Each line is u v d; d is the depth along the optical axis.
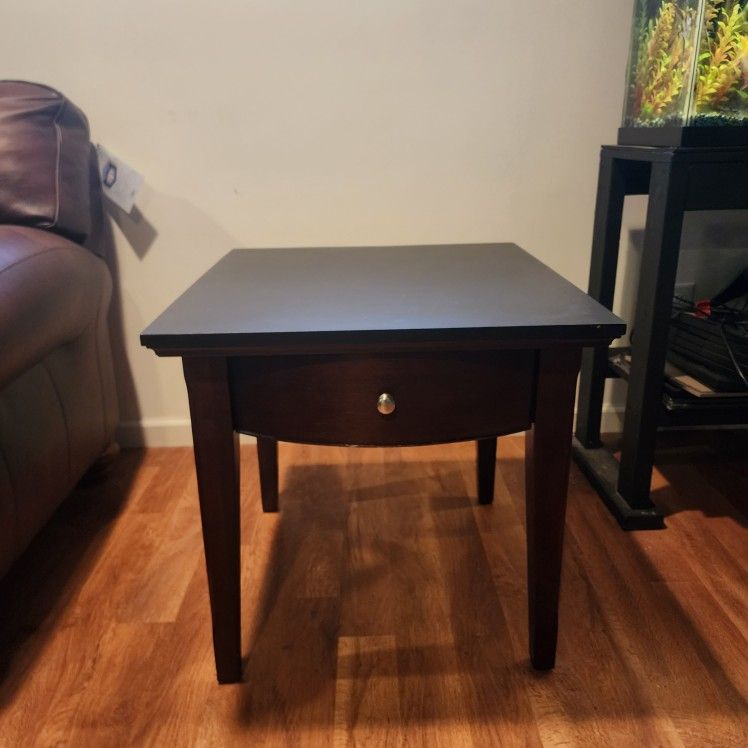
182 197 1.37
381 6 1.26
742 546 1.15
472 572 1.10
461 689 0.87
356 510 1.28
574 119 1.34
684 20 1.00
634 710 0.83
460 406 0.76
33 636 0.97
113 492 1.36
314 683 0.88
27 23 1.24
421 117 1.33
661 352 1.11
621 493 1.25
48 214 1.08
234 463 0.79
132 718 0.83
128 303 1.45
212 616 0.85
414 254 1.11
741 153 0.99
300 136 1.34
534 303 0.78
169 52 1.27
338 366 0.73
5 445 0.90
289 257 1.10
